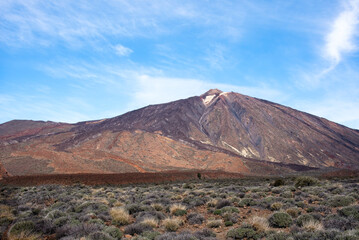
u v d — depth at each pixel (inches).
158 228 515.8
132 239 421.7
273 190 998.4
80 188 1768.0
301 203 666.2
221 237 443.5
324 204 666.2
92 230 440.8
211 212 667.4
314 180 1187.9
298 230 418.6
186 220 596.4
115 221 564.4
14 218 625.0
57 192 1323.8
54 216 603.2
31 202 976.3
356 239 326.0
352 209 505.0
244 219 567.8
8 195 1343.5
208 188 1401.3
